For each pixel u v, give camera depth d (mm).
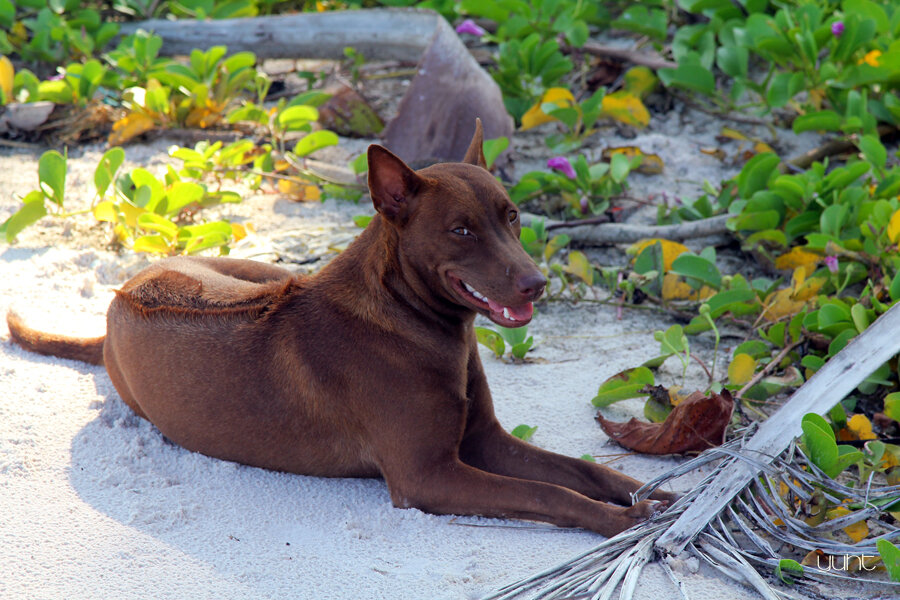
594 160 10422
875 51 10578
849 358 5848
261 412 5684
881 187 8562
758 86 10578
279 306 5750
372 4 13750
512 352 7234
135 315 6020
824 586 4691
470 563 4938
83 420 6219
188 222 9273
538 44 11609
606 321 7941
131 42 12484
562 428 6395
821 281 7383
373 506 5551
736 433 6035
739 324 7707
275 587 4715
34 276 8227
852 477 5742
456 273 5254
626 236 8953
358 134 11180
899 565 4484
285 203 9859
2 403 6348
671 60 11906
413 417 5430
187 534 5156
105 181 8594
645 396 6664
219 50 11031
